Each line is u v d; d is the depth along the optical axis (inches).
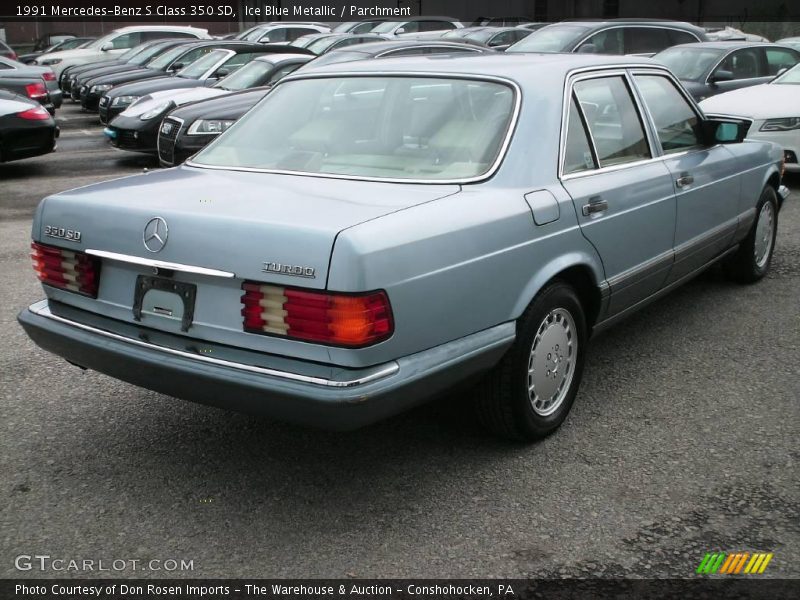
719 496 130.6
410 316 116.3
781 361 185.2
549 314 142.9
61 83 922.1
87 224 130.8
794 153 349.1
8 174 455.2
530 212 135.3
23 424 156.2
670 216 175.9
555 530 122.2
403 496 131.6
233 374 114.8
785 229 307.7
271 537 121.0
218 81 498.3
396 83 153.2
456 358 123.6
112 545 119.0
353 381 110.3
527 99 144.6
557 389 150.2
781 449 145.6
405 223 117.0
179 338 122.8
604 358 188.2
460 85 148.9
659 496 130.8
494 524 123.8
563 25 532.1
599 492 132.2
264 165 149.0
